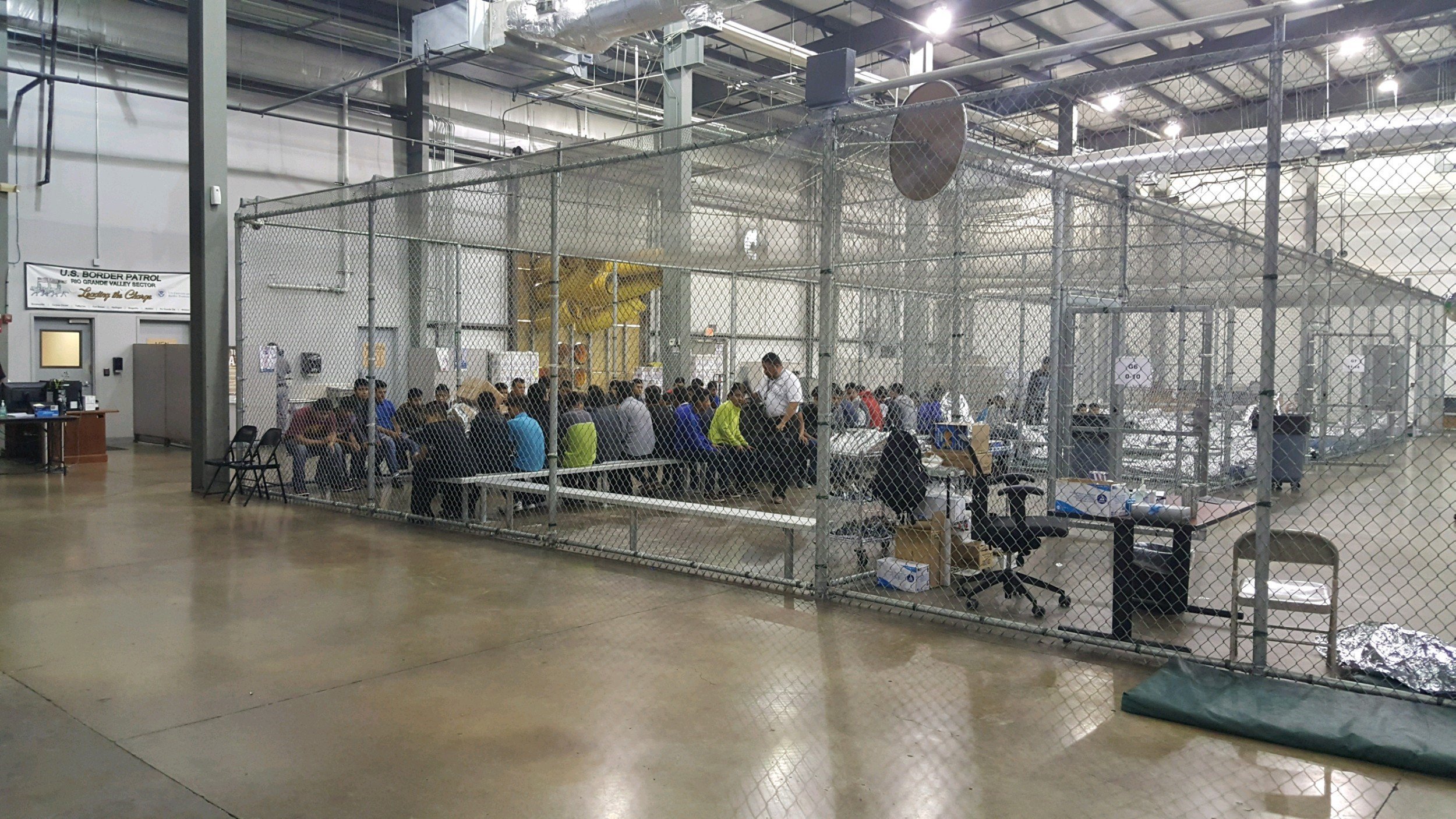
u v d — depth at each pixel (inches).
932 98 221.5
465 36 537.0
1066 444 369.7
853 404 420.5
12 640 196.9
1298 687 167.3
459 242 513.0
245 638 199.8
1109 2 576.1
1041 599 246.8
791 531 251.3
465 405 470.9
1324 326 581.6
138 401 620.4
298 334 587.5
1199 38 615.5
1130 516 205.8
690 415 406.3
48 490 415.5
